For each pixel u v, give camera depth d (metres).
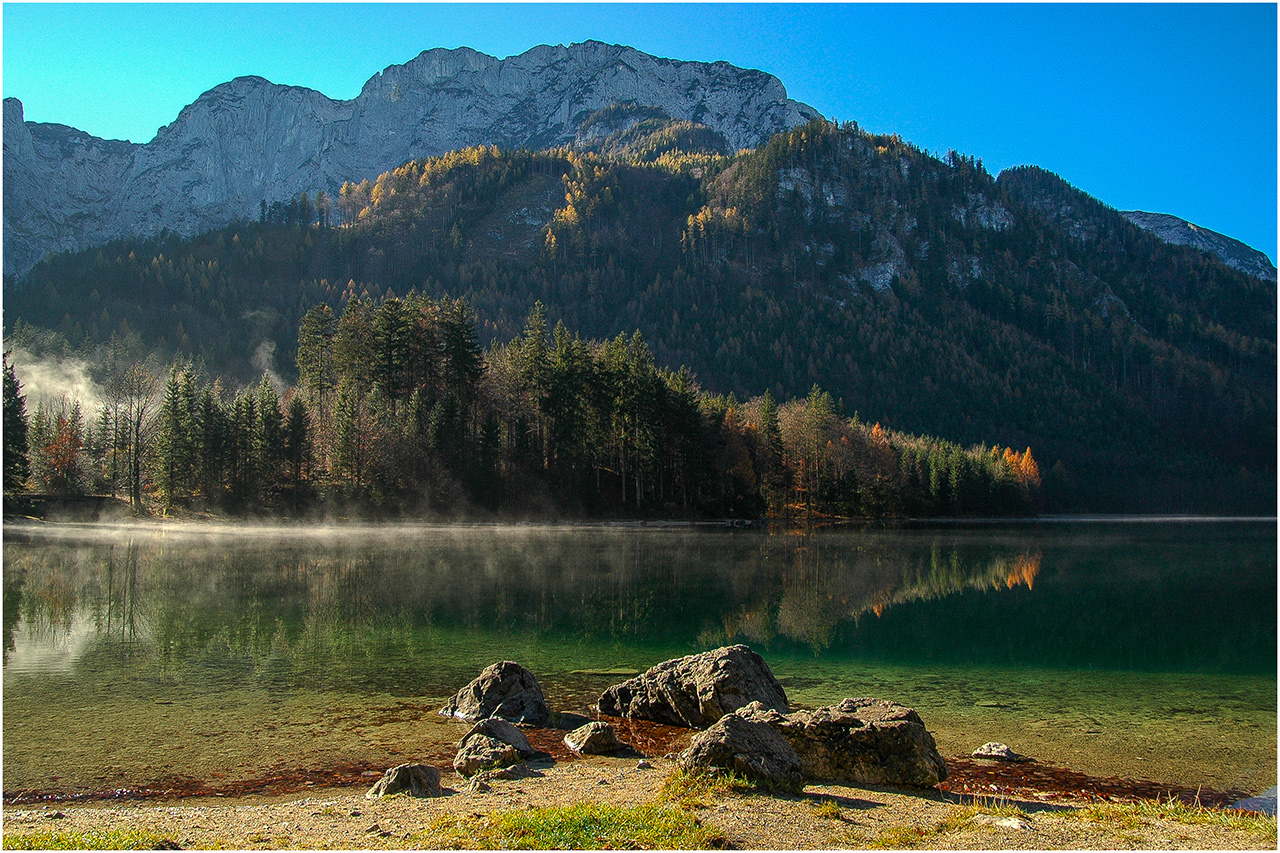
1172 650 28.58
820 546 72.12
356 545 63.25
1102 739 17.47
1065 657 27.12
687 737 17.30
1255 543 84.50
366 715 18.44
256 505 81.25
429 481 84.25
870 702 15.49
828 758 13.99
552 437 95.25
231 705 19.17
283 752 15.66
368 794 12.97
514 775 13.99
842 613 35.84
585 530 83.25
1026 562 61.28
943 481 140.50
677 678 18.66
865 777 13.72
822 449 125.50
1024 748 16.72
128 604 34.44
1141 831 10.98
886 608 37.56
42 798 13.02
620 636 29.38
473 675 22.77
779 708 17.80
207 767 14.71
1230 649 28.81
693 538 77.50
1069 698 21.42
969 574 52.25
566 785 13.30
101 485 86.50
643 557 58.44
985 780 14.42
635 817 10.85
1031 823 11.30
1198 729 18.38
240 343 195.88
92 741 16.20
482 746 15.05
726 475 107.94
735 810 11.48
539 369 95.00
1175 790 14.22
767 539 79.25
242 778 14.15
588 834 10.17
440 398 94.56
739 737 13.15
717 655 18.59
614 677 23.09
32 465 84.19
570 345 99.50
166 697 19.84
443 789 13.16
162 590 38.38
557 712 19.36
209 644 26.61
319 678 22.11
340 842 10.05
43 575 43.06
